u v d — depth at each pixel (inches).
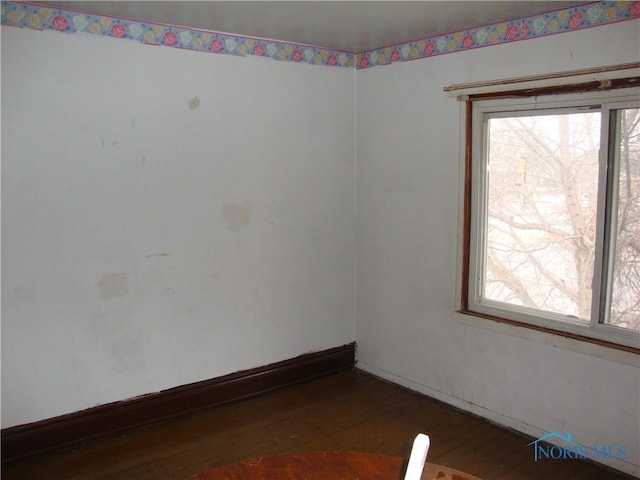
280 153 144.4
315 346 158.6
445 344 141.3
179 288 132.0
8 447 114.1
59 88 111.9
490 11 113.0
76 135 114.7
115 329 124.3
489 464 114.6
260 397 147.3
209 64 130.2
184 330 134.0
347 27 126.2
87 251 118.7
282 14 114.7
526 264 127.3
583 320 117.7
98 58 115.6
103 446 121.6
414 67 140.6
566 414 118.6
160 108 124.6
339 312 162.2
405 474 57.7
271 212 144.7
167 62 124.3
